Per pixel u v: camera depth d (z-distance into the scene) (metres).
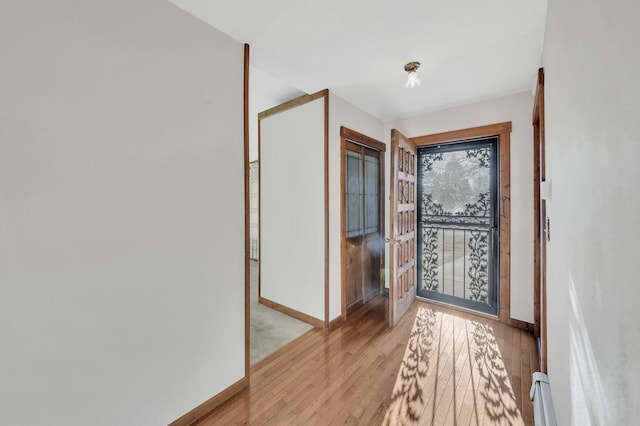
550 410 1.40
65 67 1.12
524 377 1.94
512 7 1.51
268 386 1.88
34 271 1.07
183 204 1.52
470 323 2.79
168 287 1.46
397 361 2.15
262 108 3.46
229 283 1.75
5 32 1.00
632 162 0.50
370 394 1.79
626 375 0.52
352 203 3.08
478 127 2.87
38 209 1.08
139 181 1.35
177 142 1.49
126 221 1.31
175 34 1.47
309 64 2.15
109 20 1.24
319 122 2.68
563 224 1.16
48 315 1.10
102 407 1.25
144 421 1.38
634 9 0.49
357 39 1.81
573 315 0.97
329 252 2.71
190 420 1.56
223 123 1.71
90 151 1.20
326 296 2.69
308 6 1.50
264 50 1.93
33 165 1.06
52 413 1.12
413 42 1.85
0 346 1.01
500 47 1.90
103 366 1.25
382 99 2.84
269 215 3.25
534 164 2.50
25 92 1.04
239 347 1.81
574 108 0.95
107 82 1.24
